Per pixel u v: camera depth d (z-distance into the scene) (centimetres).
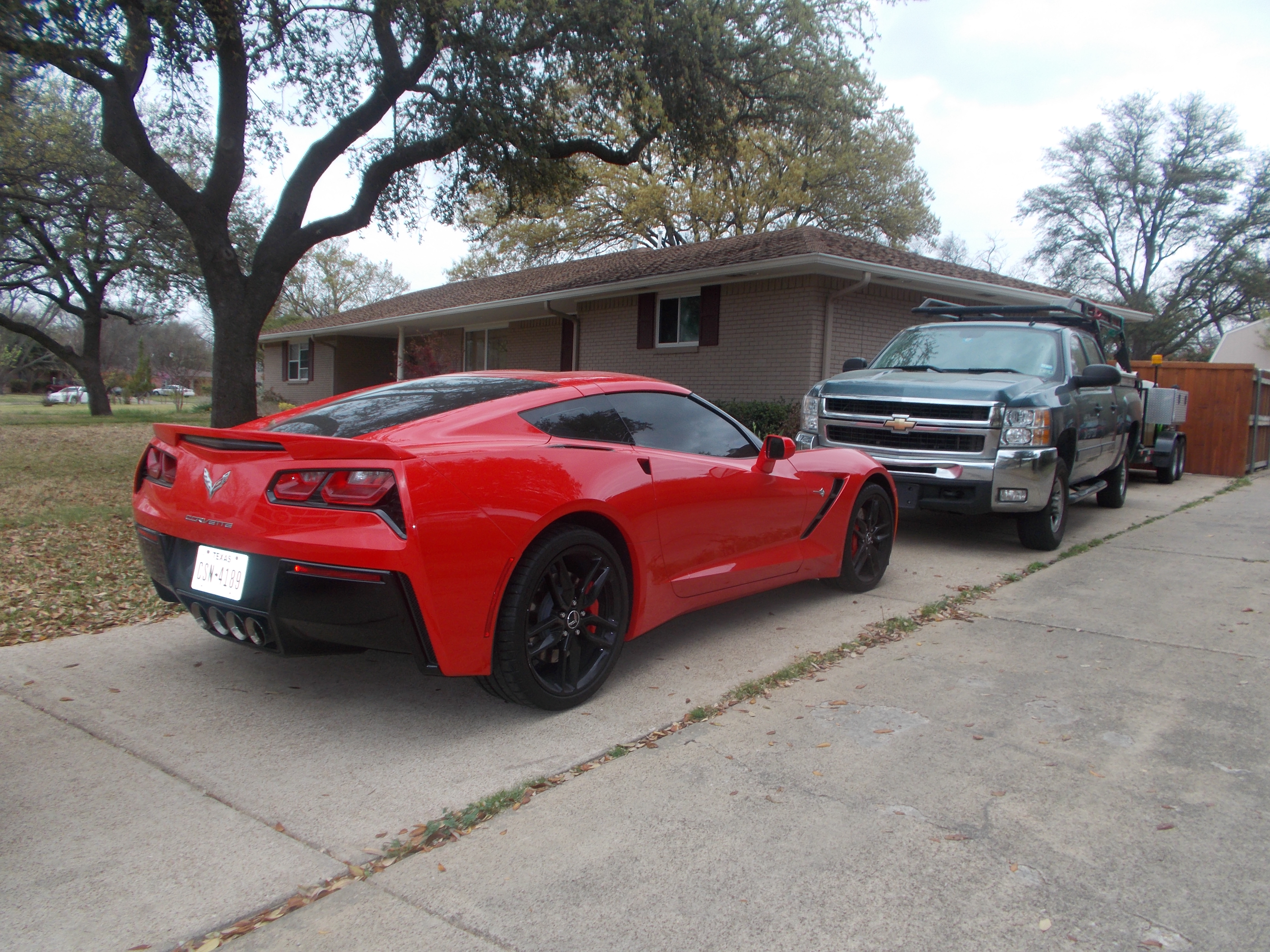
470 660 296
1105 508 930
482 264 3509
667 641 435
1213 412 1289
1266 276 3575
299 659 396
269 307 1071
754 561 439
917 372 736
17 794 265
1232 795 272
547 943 197
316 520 283
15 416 2634
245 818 253
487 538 295
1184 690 367
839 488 502
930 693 362
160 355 6041
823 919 206
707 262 1352
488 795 269
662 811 260
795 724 328
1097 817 257
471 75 1033
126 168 2044
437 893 217
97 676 371
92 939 196
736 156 1328
